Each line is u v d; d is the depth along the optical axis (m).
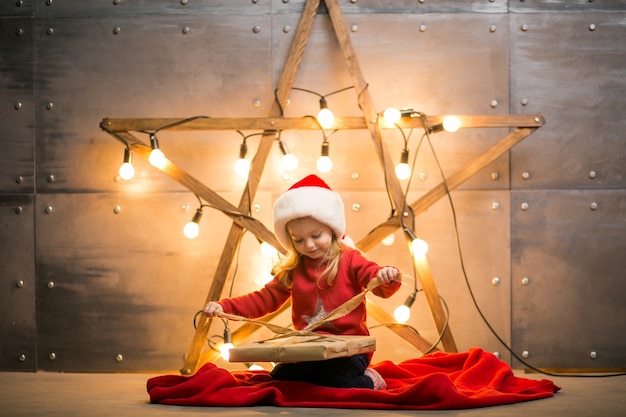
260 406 2.56
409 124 3.39
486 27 3.60
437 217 3.59
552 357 3.56
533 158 3.59
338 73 3.61
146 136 3.62
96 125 3.65
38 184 3.66
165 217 3.63
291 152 3.61
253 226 3.41
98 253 3.64
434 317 3.34
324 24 3.62
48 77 3.66
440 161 3.60
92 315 3.63
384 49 3.61
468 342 3.57
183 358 3.62
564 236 3.58
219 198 3.43
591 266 3.57
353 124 3.42
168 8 3.64
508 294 3.57
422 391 2.48
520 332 3.56
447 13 3.60
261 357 2.50
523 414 2.39
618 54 3.59
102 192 3.65
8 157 3.67
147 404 2.67
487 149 3.59
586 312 3.56
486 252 3.58
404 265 3.59
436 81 3.60
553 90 3.59
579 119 3.58
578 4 3.60
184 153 3.62
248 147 3.62
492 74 3.59
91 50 3.65
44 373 3.59
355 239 3.59
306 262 2.97
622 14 3.59
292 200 2.86
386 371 3.04
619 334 3.55
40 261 3.65
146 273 3.63
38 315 3.64
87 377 3.46
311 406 2.53
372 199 3.60
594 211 3.58
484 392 2.62
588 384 3.14
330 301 2.89
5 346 3.64
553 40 3.59
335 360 2.73
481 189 3.58
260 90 3.62
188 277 3.62
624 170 3.58
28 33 3.67
